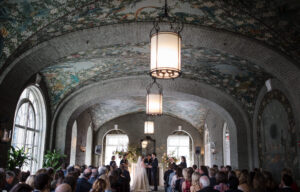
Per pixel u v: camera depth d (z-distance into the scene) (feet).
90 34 26.55
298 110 27.71
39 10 23.38
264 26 24.63
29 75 28.94
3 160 27.22
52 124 42.75
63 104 43.75
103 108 68.59
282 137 33.45
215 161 60.80
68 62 35.76
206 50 32.19
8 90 27.17
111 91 44.60
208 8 23.62
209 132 66.69
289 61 26.53
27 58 26.81
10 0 22.35
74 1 22.84
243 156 43.27
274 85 35.04
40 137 40.57
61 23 24.93
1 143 26.91
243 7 22.98
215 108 47.11
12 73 26.55
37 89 38.70
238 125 44.11
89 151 73.00
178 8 23.97
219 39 26.84
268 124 37.19
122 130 76.79
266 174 24.09
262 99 39.09
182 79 42.93
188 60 36.29
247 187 19.77
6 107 27.22
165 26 25.98
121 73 41.68
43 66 29.30
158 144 76.13
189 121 74.79
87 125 66.85
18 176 22.94
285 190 18.74
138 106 70.03
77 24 25.48
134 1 23.08
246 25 25.02
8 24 24.35
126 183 28.14
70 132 46.24
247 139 43.27
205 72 39.68
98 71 39.86
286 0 21.49
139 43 31.04
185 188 23.90
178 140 78.02
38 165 39.88
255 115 41.45
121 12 24.53
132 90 44.19
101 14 24.56
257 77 37.81
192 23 25.93
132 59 36.58
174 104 65.46
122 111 72.74
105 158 77.41
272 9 22.68
